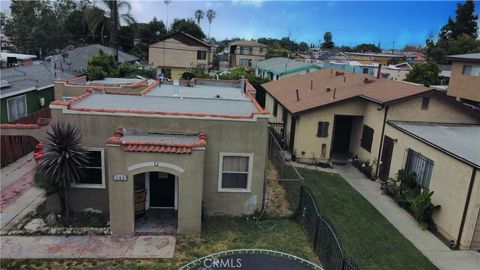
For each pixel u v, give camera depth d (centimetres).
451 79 3166
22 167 1847
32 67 3325
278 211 1457
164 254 1115
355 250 1215
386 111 1834
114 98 1636
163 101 1630
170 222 1308
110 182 1168
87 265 1041
